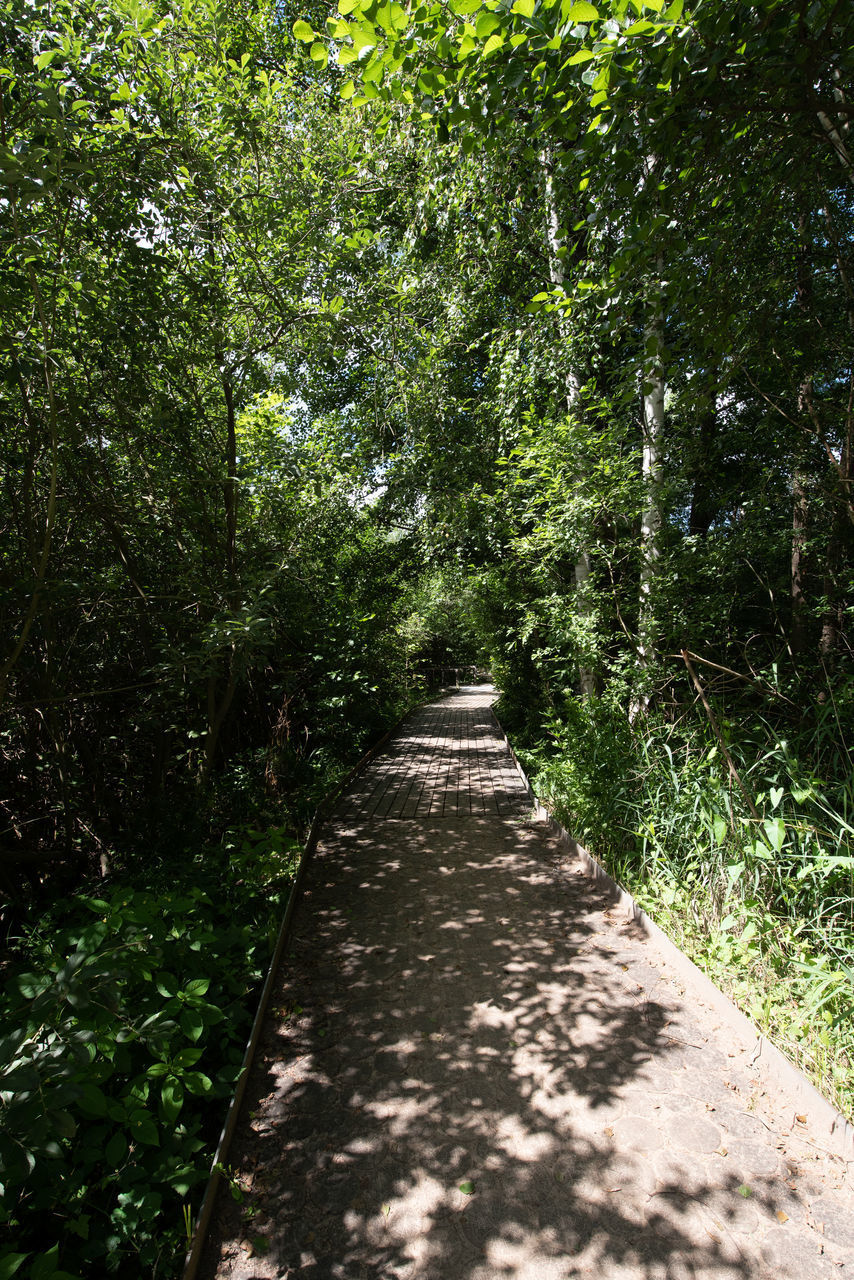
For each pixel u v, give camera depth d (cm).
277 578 664
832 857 299
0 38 369
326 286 538
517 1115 253
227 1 486
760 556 589
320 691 855
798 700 478
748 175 365
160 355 492
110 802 570
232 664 456
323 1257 198
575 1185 220
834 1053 260
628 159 291
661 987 335
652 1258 193
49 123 295
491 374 823
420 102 312
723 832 355
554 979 347
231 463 555
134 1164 215
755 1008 295
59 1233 201
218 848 493
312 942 400
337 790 743
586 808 527
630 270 355
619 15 217
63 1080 189
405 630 1535
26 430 426
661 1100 256
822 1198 211
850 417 482
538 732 1012
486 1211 212
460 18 262
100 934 242
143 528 538
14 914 467
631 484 538
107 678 565
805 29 240
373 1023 316
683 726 504
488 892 467
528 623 775
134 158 411
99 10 394
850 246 517
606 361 703
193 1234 197
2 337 317
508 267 790
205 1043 283
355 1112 258
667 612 529
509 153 564
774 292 482
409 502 1006
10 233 323
